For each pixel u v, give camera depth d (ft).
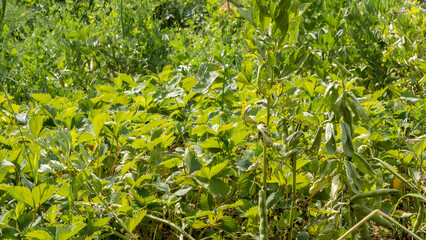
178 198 5.54
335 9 12.41
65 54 13.48
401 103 9.50
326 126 4.50
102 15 18.75
